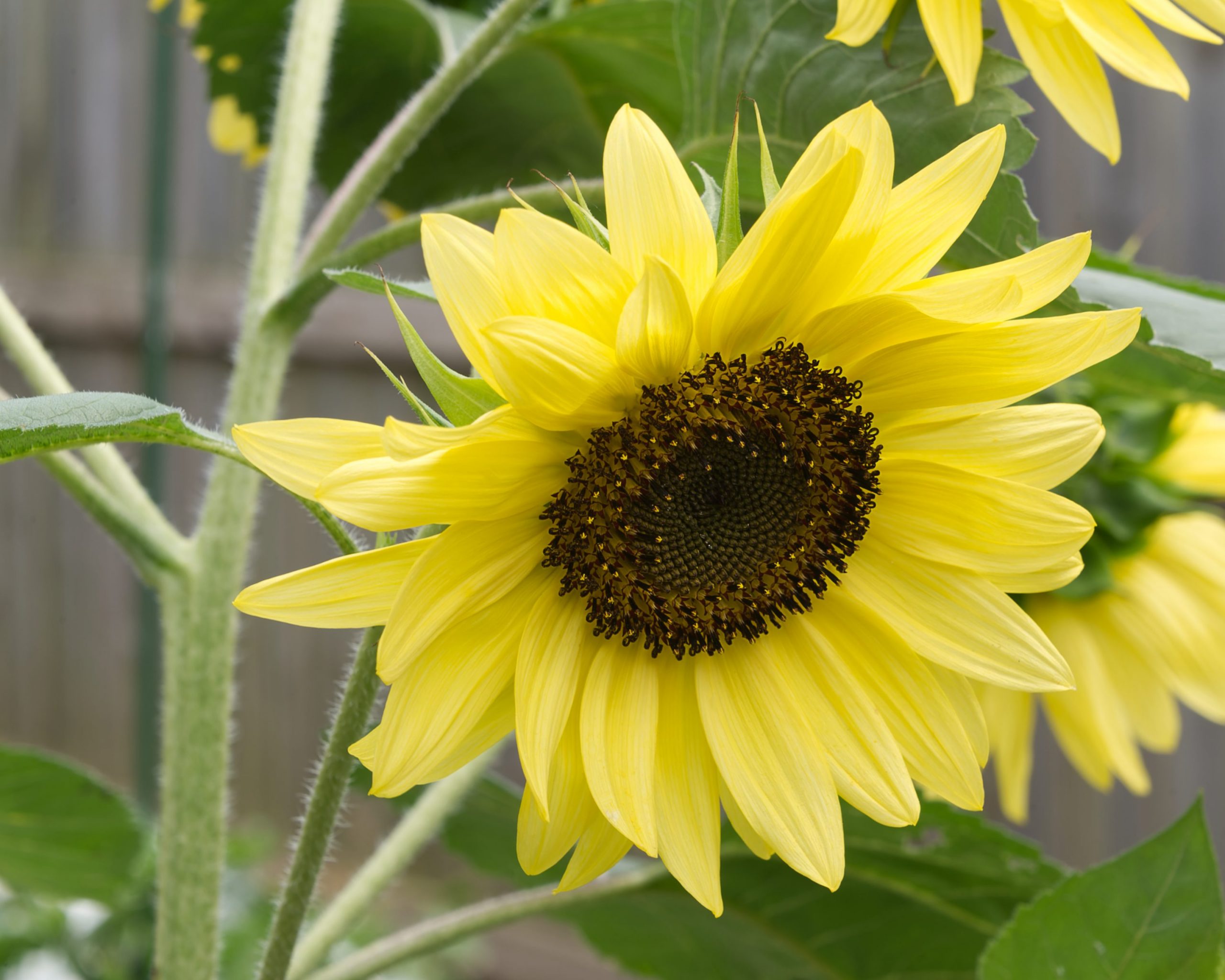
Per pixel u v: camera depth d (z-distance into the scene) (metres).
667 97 0.74
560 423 0.55
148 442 0.56
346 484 0.53
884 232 0.55
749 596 0.58
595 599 0.57
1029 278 0.54
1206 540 0.76
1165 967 0.61
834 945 0.71
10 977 1.00
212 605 0.62
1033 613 0.77
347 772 0.56
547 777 0.55
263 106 0.82
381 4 0.75
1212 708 0.75
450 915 0.66
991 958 0.61
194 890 0.61
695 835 0.57
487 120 0.77
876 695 0.57
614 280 0.53
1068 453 0.56
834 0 0.61
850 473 0.57
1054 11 0.57
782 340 0.57
